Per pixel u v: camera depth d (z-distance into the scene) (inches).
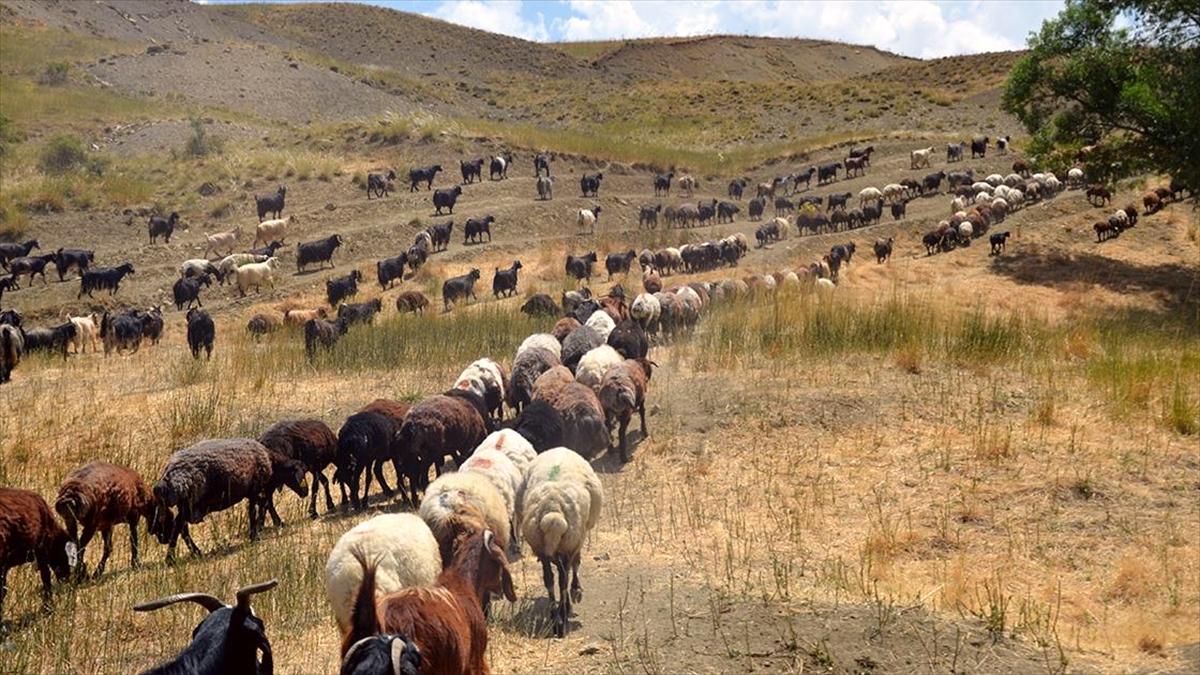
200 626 237.6
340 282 1141.1
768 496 489.1
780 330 780.6
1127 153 1264.8
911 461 519.8
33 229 1316.4
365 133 1796.3
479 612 269.7
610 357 593.9
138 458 585.0
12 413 692.7
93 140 1716.3
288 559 422.9
